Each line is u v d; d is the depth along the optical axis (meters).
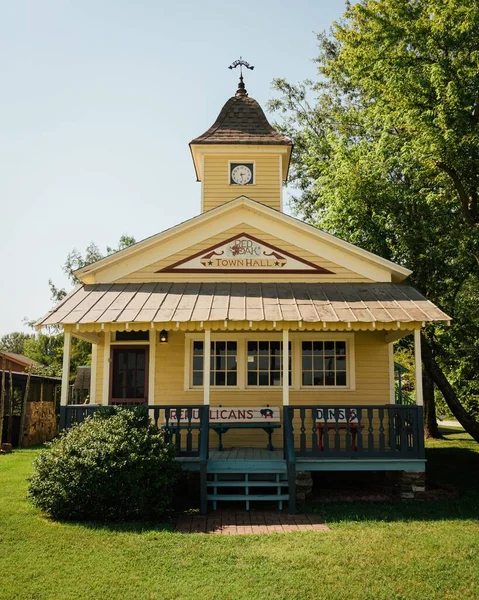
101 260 13.41
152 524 9.03
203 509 9.93
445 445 21.61
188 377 13.45
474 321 17.47
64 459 9.41
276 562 7.34
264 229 13.78
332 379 13.57
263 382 13.53
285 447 11.09
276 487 11.09
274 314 11.27
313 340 13.66
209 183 15.95
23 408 21.64
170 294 12.49
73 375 34.84
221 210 13.62
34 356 45.28
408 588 6.57
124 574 6.95
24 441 21.34
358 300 12.14
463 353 17.62
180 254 13.67
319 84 28.62
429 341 17.03
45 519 9.19
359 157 17.08
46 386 26.33
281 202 15.82
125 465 9.25
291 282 13.52
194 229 13.73
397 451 11.07
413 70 14.88
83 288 13.05
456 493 11.59
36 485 9.44
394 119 16.22
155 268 13.60
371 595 6.38
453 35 14.52
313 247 13.72
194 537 8.38
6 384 22.55
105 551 7.70
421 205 16.41
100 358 13.97
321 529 8.96
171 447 10.01
